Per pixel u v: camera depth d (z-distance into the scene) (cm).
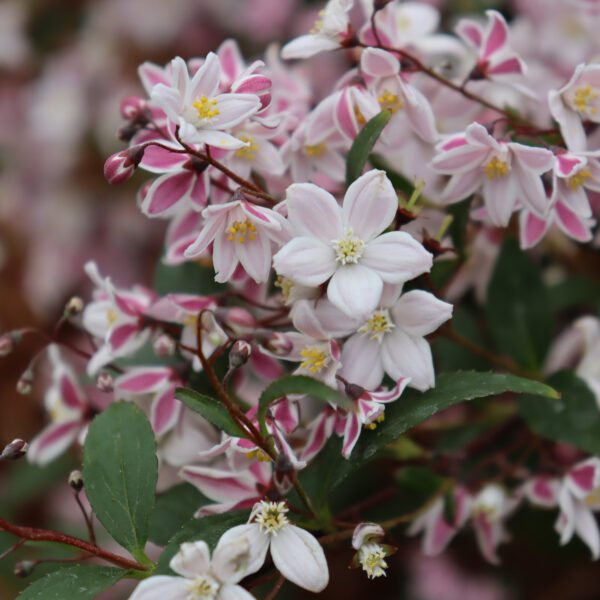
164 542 33
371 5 34
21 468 43
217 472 32
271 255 32
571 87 33
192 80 31
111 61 51
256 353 34
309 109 35
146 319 34
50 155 51
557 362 37
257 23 47
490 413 38
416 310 32
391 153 35
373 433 32
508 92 36
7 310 50
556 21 40
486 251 38
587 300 39
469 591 43
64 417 36
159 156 32
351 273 31
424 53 37
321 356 32
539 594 43
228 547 30
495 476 36
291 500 33
